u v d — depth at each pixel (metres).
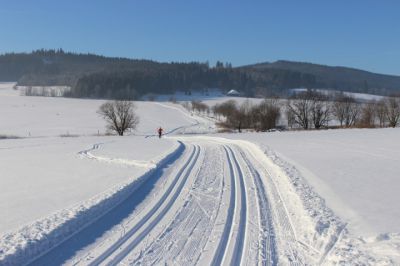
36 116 107.44
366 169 18.16
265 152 24.95
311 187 14.24
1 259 7.41
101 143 37.81
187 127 94.12
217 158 23.75
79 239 8.92
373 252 7.98
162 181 16.00
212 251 8.28
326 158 22.17
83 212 10.54
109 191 13.21
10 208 11.48
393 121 75.75
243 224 10.19
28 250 7.98
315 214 10.62
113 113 77.12
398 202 11.94
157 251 8.27
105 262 7.68
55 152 28.34
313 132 48.38
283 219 10.61
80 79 197.50
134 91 190.62
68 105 136.50
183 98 192.62
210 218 10.70
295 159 21.78
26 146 34.91
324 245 8.55
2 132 76.94
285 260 7.87
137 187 14.77
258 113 85.31
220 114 120.62
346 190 13.65
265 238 9.10
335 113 85.31
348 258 7.68
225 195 13.49
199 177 17.03
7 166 20.86
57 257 7.88
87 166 20.55
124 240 8.89
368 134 41.34
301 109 80.62
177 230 9.65
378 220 10.07
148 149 30.11
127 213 11.12
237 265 7.61
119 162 22.12
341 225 9.79
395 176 16.34
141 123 101.31
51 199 12.62
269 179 16.59
